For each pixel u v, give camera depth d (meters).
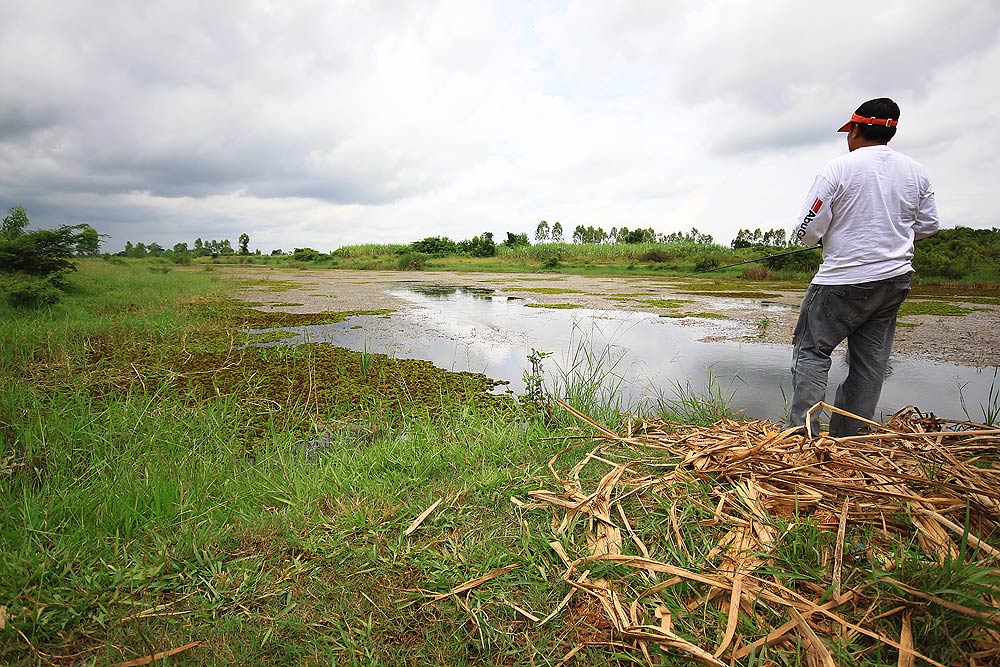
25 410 3.45
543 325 9.01
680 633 1.47
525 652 1.46
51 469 2.81
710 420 3.29
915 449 2.11
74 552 1.92
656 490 2.12
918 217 2.56
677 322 9.34
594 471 2.44
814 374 2.70
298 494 2.37
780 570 1.61
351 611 1.63
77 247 10.15
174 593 1.75
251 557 1.90
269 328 8.73
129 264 26.88
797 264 23.33
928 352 6.21
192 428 3.46
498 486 2.33
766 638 1.41
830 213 2.55
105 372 5.05
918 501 1.76
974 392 4.54
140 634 1.54
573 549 1.83
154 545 2.00
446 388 4.75
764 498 1.97
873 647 1.37
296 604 1.67
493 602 1.63
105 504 2.23
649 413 3.93
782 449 2.21
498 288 18.39
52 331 6.46
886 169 2.46
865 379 2.68
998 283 17.20
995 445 2.07
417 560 1.83
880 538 1.73
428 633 1.54
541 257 39.25
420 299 14.09
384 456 2.80
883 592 1.50
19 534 2.03
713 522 1.88
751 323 9.18
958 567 1.45
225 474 2.70
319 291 16.94
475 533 2.01
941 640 1.37
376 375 5.28
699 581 1.60
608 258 37.81
